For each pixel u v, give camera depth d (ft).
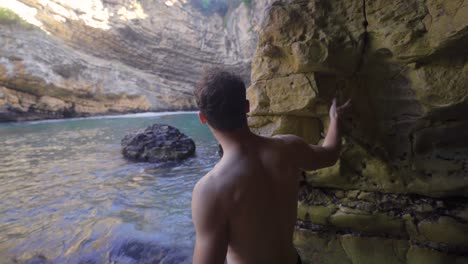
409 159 8.55
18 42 58.75
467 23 6.08
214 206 3.97
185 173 20.79
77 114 68.18
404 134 8.57
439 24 6.56
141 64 90.43
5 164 23.57
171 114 75.97
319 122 9.11
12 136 38.11
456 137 8.11
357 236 9.09
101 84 72.43
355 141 8.67
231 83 4.14
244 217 4.08
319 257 8.91
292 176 4.75
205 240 3.99
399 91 8.23
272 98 8.92
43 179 19.53
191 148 26.48
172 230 12.17
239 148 4.28
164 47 92.43
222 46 100.89
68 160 24.91
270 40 8.54
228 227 4.09
